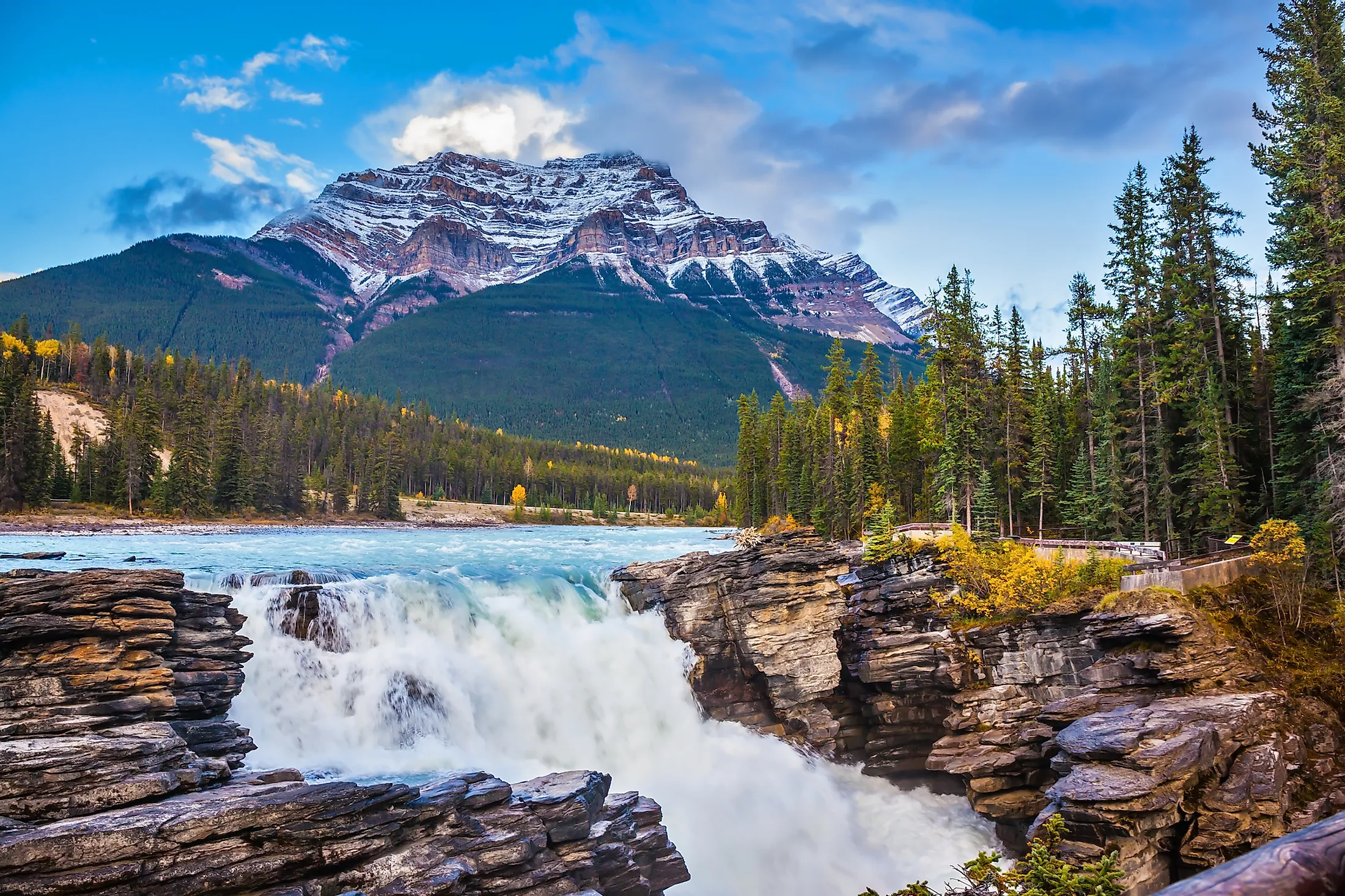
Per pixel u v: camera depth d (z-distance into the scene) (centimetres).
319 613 3931
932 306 8206
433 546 8856
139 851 2003
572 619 4797
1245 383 6091
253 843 2148
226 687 3197
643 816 2981
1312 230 4894
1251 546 4844
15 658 2708
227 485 13600
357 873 2245
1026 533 7731
